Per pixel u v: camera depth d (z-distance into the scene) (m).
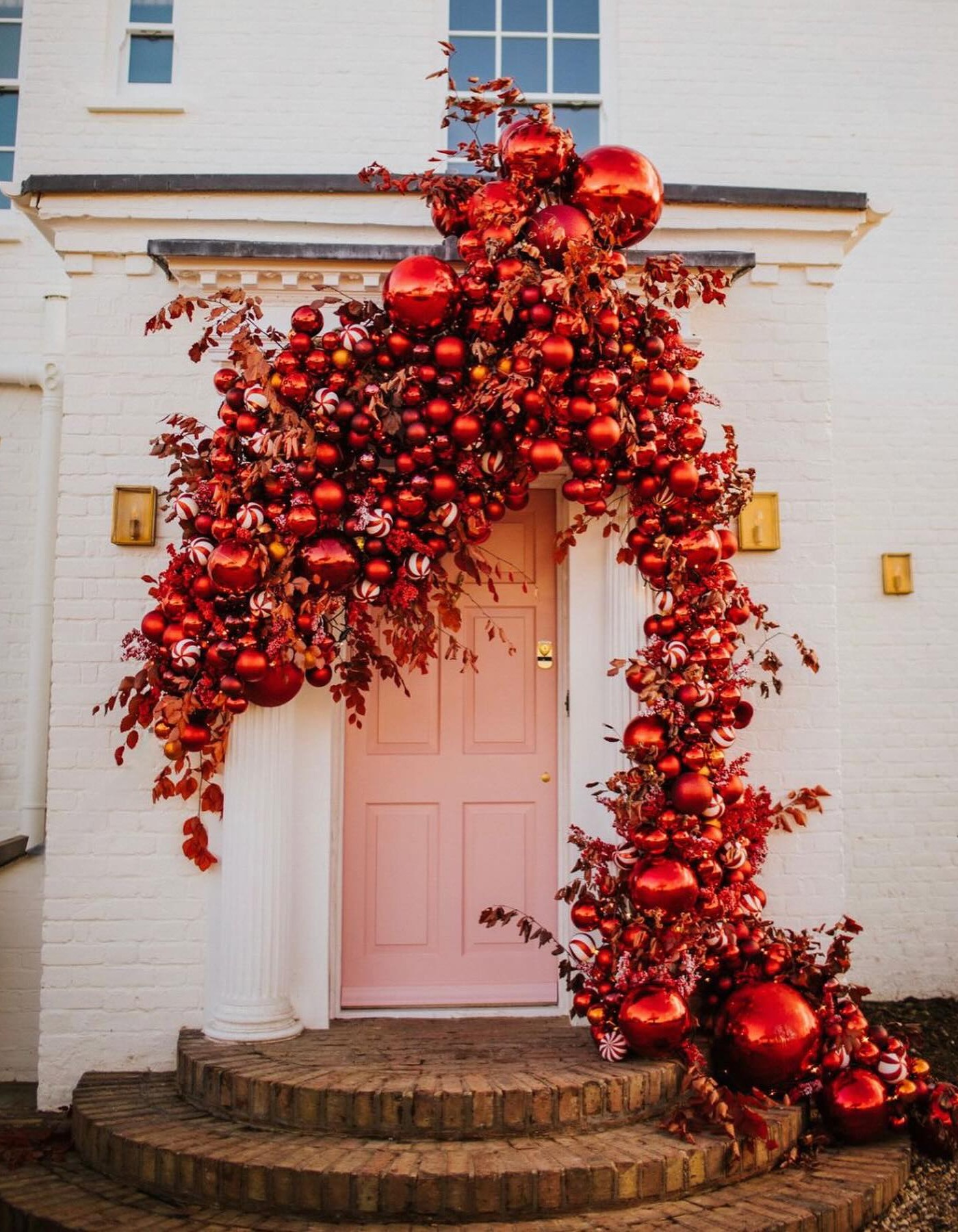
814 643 4.41
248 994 3.94
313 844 4.15
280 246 4.19
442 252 4.19
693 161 5.63
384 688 4.57
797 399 4.50
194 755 4.12
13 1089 4.41
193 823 4.01
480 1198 3.12
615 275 3.73
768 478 4.47
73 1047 4.05
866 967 5.30
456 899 4.51
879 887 5.37
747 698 4.38
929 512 5.64
